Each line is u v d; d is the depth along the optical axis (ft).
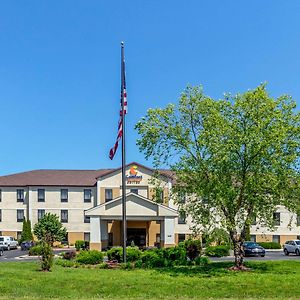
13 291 67.92
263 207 90.99
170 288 71.00
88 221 230.68
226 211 92.02
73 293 67.51
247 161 88.79
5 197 235.61
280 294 67.97
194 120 94.73
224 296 66.44
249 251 153.69
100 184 217.77
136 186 212.64
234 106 90.17
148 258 100.63
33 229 225.76
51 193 233.14
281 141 87.45
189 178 93.61
